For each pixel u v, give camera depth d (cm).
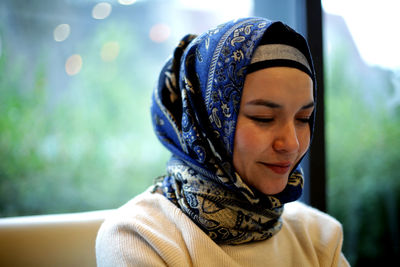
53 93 144
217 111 63
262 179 63
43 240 89
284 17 131
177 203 70
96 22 148
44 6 141
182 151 72
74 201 145
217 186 66
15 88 138
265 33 61
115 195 150
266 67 58
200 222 64
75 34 146
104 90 150
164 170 154
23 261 86
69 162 145
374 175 140
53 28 142
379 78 138
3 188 137
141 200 73
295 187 70
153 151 154
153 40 154
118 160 151
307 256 75
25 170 140
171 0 153
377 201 141
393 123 140
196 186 67
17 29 138
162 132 78
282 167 62
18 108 139
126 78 153
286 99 58
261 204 66
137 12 152
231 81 60
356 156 138
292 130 60
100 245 67
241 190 62
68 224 93
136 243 63
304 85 59
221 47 62
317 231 81
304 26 118
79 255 90
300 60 60
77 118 147
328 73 133
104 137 150
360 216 140
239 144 61
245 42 60
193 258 61
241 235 66
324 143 120
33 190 141
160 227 66
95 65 149
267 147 60
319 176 120
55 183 143
